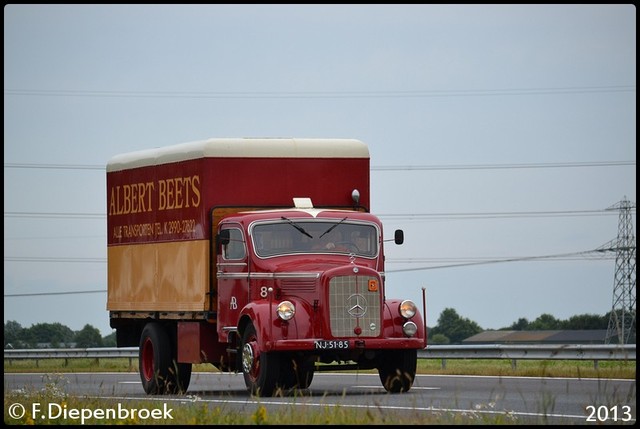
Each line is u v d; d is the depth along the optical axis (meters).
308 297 53.06
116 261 66.00
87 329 137.50
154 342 61.25
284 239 55.31
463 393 53.41
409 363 54.31
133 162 64.38
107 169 66.94
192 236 58.75
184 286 59.28
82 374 86.44
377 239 56.28
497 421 37.56
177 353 60.22
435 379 65.62
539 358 70.94
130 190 64.62
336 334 52.47
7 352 103.12
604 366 74.25
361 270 53.06
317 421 37.12
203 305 57.47
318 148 59.56
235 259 55.88
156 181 62.19
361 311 52.81
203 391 61.50
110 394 58.16
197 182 58.56
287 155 59.03
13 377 82.19
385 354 55.03
